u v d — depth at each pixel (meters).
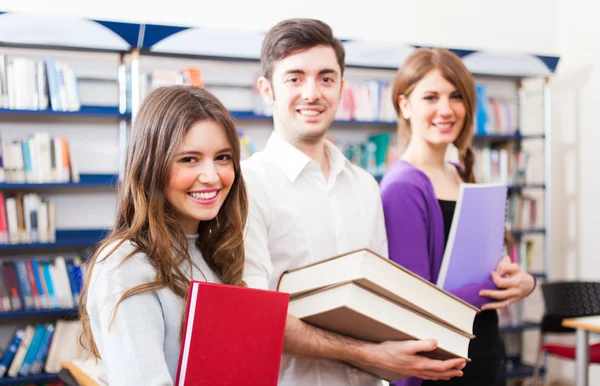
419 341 1.21
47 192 4.08
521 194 4.92
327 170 1.63
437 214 1.71
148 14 4.26
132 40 3.68
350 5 4.73
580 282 3.83
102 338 0.98
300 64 1.50
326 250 1.53
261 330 0.96
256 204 1.46
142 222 1.03
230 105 4.43
